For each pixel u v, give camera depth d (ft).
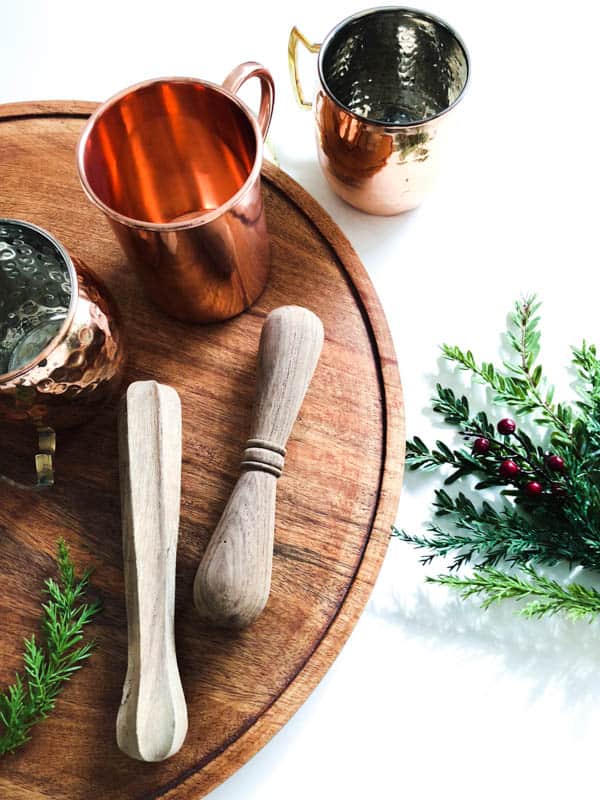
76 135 1.75
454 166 1.86
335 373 1.56
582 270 1.76
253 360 1.59
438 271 1.77
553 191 1.83
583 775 1.48
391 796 1.48
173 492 1.42
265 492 1.38
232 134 1.48
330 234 1.65
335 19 2.02
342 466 1.50
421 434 1.67
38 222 1.69
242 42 2.01
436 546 1.49
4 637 1.44
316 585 1.43
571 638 1.55
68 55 2.01
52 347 1.33
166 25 2.02
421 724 1.51
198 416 1.55
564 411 1.53
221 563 1.32
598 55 1.96
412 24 1.63
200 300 1.51
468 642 1.56
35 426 1.46
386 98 1.80
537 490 1.49
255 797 1.48
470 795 1.48
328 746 1.50
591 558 1.47
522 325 1.58
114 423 1.56
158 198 1.65
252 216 1.41
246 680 1.39
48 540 1.49
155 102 1.45
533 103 1.92
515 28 2.00
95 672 1.41
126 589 1.38
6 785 1.36
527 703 1.52
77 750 1.37
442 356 1.70
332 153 1.62
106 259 1.67
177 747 1.30
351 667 1.55
